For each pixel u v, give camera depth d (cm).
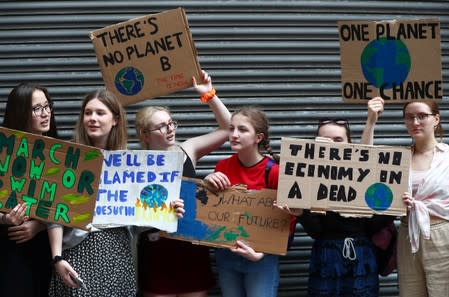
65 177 404
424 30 452
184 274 453
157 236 444
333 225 444
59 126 539
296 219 463
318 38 552
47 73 539
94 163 404
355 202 428
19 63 536
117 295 411
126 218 421
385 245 453
